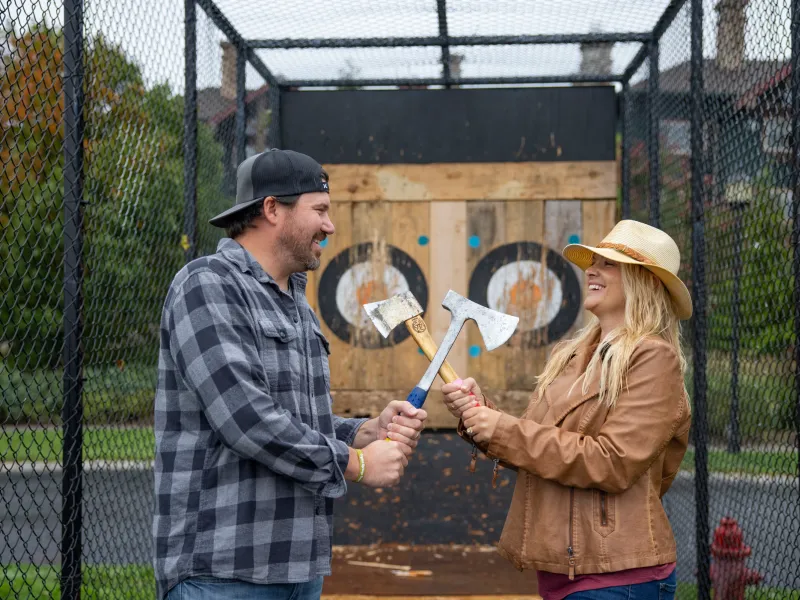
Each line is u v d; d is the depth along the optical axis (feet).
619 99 17.38
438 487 16.39
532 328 17.49
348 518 15.47
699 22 10.12
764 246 8.64
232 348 5.89
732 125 9.40
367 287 17.72
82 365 7.00
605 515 6.75
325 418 6.78
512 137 17.47
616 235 7.36
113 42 7.96
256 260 6.50
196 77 10.27
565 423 7.09
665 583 6.78
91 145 7.55
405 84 17.16
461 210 17.57
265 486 6.08
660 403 6.72
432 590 12.23
